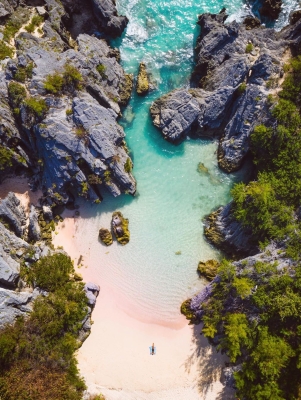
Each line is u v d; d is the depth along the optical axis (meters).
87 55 38.53
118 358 34.94
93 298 35.97
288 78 35.25
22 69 35.22
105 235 37.56
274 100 35.22
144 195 38.78
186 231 38.00
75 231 38.25
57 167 36.41
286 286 30.69
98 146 36.03
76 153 35.88
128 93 40.53
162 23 42.28
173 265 37.28
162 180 39.09
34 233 36.84
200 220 38.22
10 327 31.86
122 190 38.34
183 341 35.34
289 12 41.47
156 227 38.09
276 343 30.25
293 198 33.56
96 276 37.34
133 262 37.44
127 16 42.59
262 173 35.16
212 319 33.62
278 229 32.94
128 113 40.72
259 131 34.75
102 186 38.62
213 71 39.31
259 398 29.91
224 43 39.16
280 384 30.94
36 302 33.56
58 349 32.78
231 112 38.88
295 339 30.88
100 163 36.31
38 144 36.66
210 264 36.75
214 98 38.22
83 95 36.81
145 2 42.81
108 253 37.69
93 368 34.66
